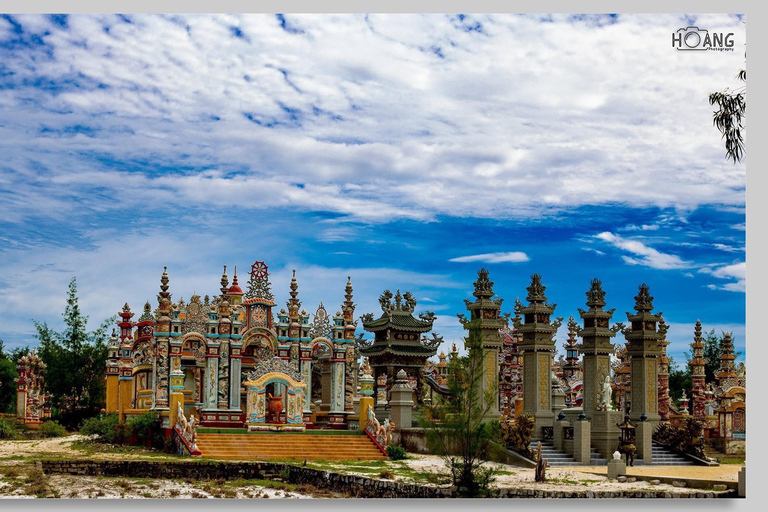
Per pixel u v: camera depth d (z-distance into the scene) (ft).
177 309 154.71
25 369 211.20
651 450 146.41
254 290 169.07
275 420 154.30
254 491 113.60
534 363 150.51
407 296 204.03
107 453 139.13
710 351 304.30
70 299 233.96
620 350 222.07
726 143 125.18
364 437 153.79
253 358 168.25
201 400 163.32
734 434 195.11
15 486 107.34
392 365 196.34
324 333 183.01
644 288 156.97
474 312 150.30
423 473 120.88
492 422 111.96
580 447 140.36
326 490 117.29
